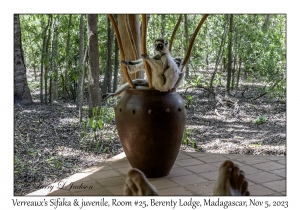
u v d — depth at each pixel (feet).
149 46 38.70
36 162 17.80
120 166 17.43
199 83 37.52
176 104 15.21
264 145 21.24
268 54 34.94
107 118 23.95
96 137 21.61
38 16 32.58
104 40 37.60
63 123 25.11
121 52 15.08
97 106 24.58
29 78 49.57
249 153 19.89
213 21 41.57
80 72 28.45
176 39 40.83
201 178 15.78
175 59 16.08
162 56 14.73
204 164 17.71
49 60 32.30
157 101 14.88
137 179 10.28
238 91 39.78
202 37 42.27
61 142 21.15
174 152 15.60
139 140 15.05
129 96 15.44
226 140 22.44
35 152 19.21
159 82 14.76
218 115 29.43
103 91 33.60
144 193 10.21
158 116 14.75
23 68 31.37
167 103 14.97
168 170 15.97
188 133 23.67
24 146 20.07
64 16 34.32
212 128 25.49
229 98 34.09
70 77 34.76
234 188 11.14
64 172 16.84
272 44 35.27
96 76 24.62
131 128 15.07
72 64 33.37
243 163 17.75
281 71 35.83
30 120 25.48
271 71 36.04
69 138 21.93
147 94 15.06
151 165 15.46
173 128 15.03
